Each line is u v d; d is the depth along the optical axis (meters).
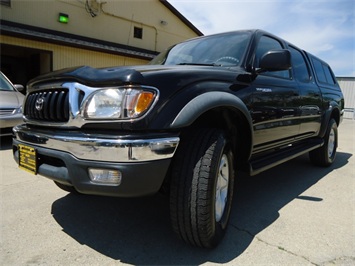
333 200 2.94
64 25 11.51
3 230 2.15
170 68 1.93
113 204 2.69
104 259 1.80
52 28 11.16
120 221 2.35
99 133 1.61
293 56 3.52
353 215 2.55
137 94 1.58
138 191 1.58
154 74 1.70
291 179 3.73
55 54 10.34
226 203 2.12
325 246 2.00
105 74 1.66
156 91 1.63
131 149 1.52
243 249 1.95
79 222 2.31
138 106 1.57
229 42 2.78
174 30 15.95
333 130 4.57
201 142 1.85
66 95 1.78
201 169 1.78
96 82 1.64
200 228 1.78
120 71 1.65
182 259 1.82
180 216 1.79
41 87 1.99
